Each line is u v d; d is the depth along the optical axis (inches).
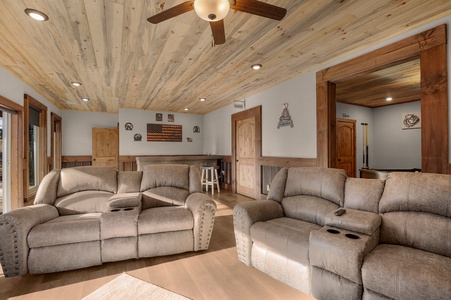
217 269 90.2
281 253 80.0
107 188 115.4
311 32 98.9
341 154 234.1
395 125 242.2
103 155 285.6
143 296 67.3
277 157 176.2
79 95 206.1
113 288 71.9
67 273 87.0
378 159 255.4
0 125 171.6
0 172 204.2
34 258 83.8
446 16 89.0
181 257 100.5
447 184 66.1
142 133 279.1
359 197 81.7
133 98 219.9
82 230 88.6
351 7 82.0
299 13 85.0
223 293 75.0
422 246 65.2
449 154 88.7
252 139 216.4
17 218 82.4
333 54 122.1
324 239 66.9
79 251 88.3
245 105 219.6
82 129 285.7
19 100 157.6
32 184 202.7
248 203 99.4
